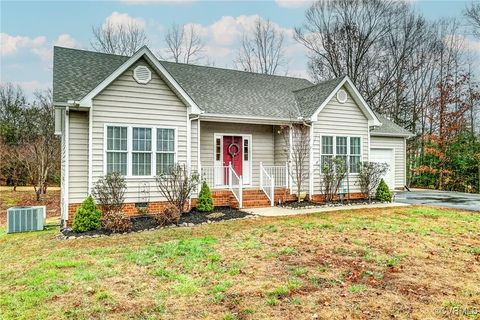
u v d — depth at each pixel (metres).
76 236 9.14
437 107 26.05
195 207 12.65
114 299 4.65
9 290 5.09
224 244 7.60
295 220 10.52
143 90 11.41
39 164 20.56
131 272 5.76
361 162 15.56
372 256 6.50
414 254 6.64
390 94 29.69
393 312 4.15
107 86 10.80
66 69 12.34
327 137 15.16
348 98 15.67
